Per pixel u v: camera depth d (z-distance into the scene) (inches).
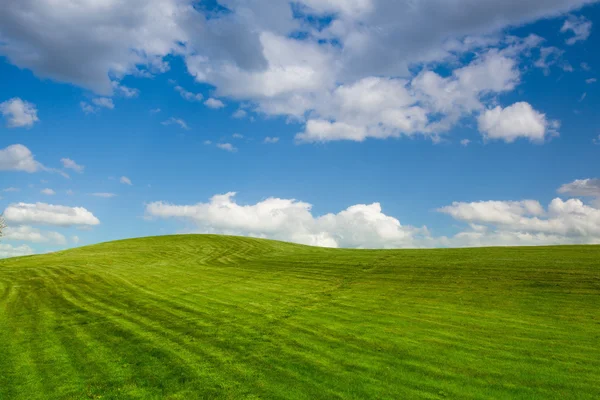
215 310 1310.3
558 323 1035.3
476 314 1155.9
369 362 817.5
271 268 2336.4
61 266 2370.8
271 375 767.7
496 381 711.1
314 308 1301.7
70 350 949.2
